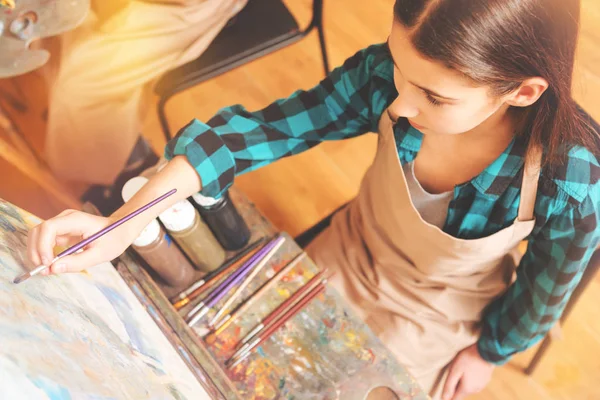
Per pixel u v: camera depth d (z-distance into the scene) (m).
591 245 0.66
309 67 1.67
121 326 0.48
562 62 0.47
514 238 0.69
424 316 0.87
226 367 0.64
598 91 1.51
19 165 1.00
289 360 0.65
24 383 0.25
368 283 0.91
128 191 0.65
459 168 0.68
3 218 0.45
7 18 0.90
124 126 1.12
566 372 1.23
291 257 0.72
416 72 0.48
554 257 0.69
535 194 0.63
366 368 0.64
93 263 0.50
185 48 1.06
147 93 1.12
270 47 1.14
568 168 0.59
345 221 0.99
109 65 1.00
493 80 0.46
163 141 1.50
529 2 0.41
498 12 0.41
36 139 1.01
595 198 0.60
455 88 0.47
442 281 0.84
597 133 0.60
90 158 1.06
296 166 1.51
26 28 0.91
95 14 0.92
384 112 0.69
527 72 0.46
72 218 0.49
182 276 0.69
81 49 0.95
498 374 1.24
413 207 0.71
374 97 0.69
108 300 0.51
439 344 0.87
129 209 0.57
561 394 1.21
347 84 0.71
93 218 0.52
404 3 0.45
